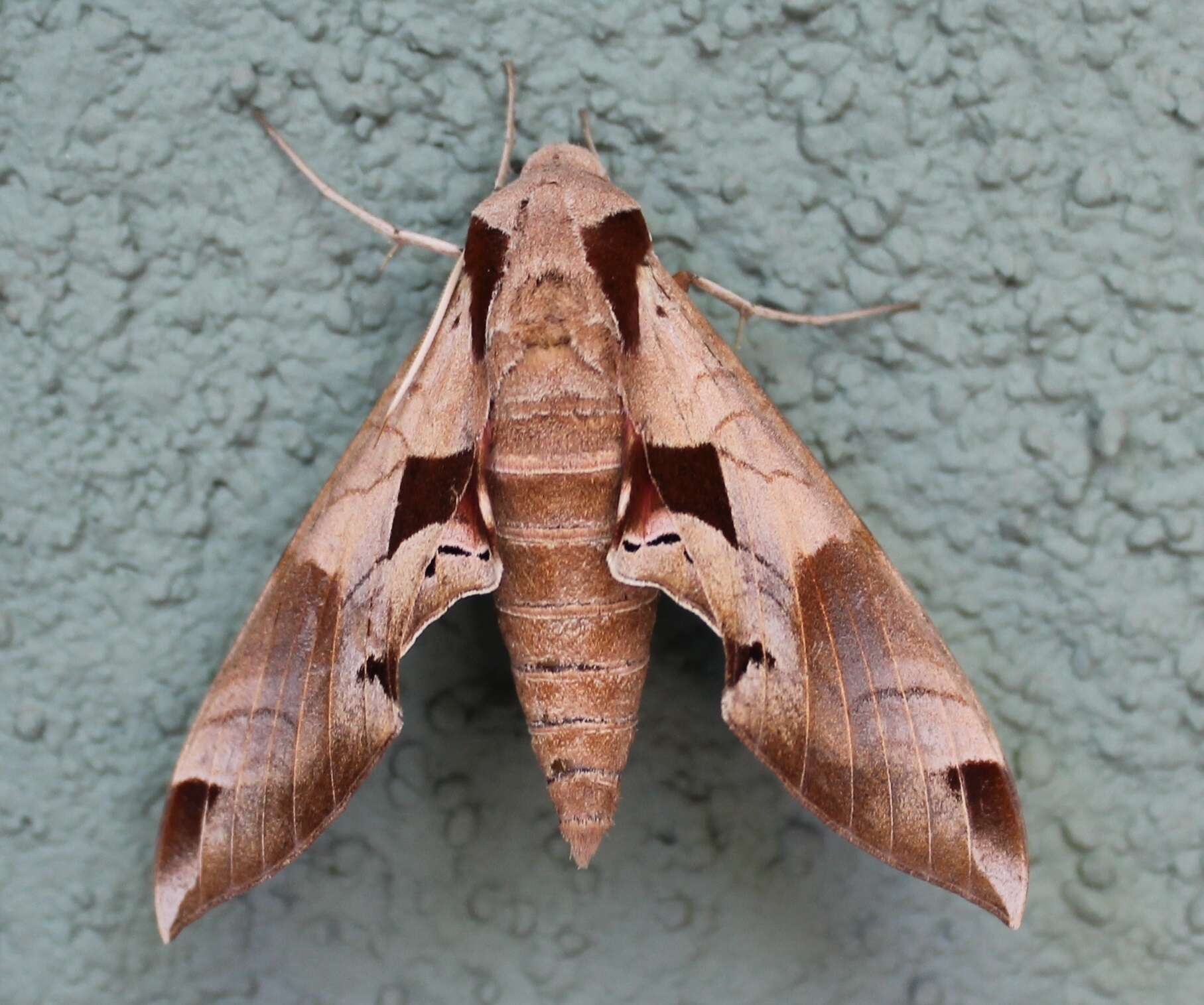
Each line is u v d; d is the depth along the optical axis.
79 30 0.20
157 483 0.21
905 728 0.19
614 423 0.20
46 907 0.21
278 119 0.20
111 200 0.20
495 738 0.21
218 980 0.21
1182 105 0.20
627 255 0.20
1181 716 0.20
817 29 0.20
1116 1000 0.21
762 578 0.19
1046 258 0.20
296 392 0.21
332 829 0.21
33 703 0.21
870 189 0.20
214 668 0.21
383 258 0.21
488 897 0.21
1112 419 0.20
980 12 0.20
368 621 0.19
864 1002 0.21
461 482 0.20
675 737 0.21
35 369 0.21
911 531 0.21
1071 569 0.20
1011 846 0.19
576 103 0.20
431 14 0.20
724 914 0.21
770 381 0.21
